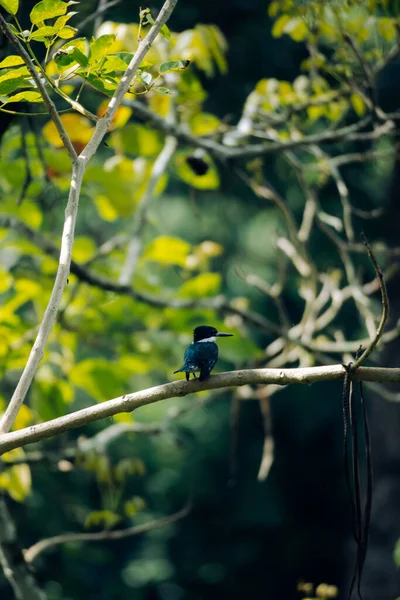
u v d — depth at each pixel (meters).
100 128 5.64
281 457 28.08
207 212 23.75
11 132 10.90
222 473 27.44
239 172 11.95
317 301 12.38
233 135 11.78
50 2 5.46
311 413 26.84
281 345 11.85
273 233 12.52
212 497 27.44
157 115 10.62
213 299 11.30
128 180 11.53
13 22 7.91
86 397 22.41
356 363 5.41
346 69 10.83
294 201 22.08
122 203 10.57
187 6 17.95
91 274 10.60
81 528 21.06
